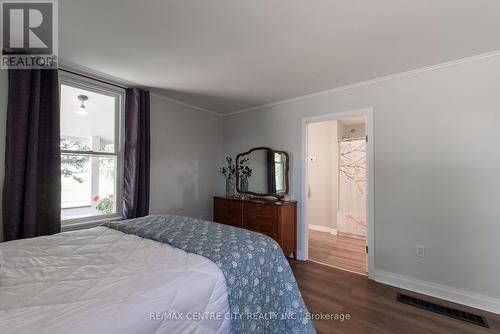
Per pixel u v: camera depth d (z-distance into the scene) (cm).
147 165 308
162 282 107
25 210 209
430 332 182
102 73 258
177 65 238
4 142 210
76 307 87
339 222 459
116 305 89
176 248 148
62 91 253
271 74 259
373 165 273
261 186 374
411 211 249
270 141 369
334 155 475
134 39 191
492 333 182
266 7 152
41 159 224
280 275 160
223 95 332
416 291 244
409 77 251
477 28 174
